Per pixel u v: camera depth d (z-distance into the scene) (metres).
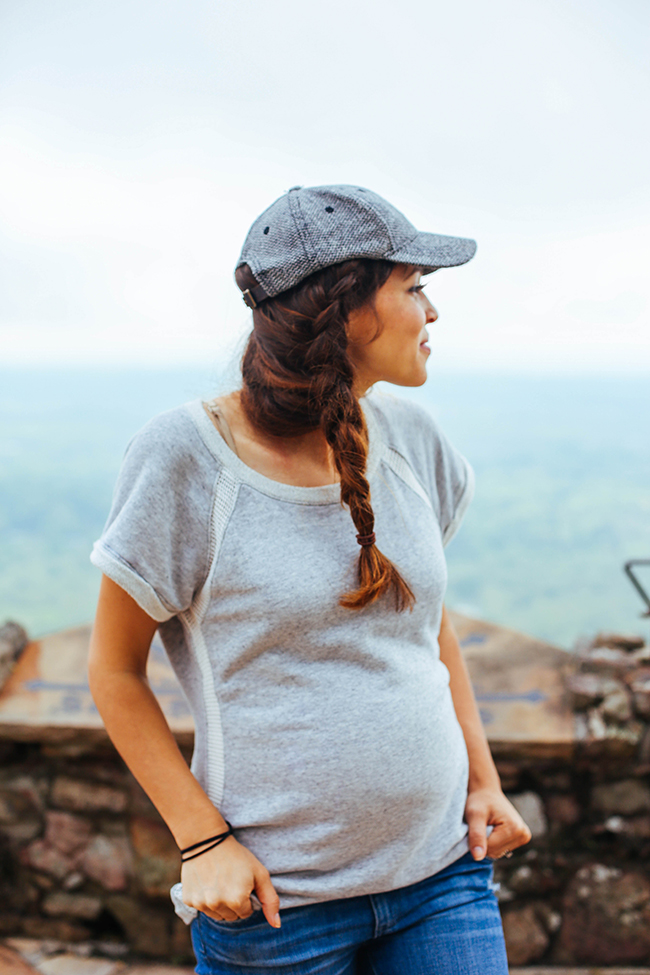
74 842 1.85
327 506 0.81
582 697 1.80
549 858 1.76
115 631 0.82
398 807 0.82
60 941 1.86
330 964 0.82
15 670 2.04
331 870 0.82
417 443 0.96
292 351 0.79
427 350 0.88
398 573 0.83
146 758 0.81
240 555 0.77
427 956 0.84
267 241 0.81
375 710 0.80
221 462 0.79
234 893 0.75
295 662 0.80
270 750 0.79
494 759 1.75
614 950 1.72
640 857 1.75
